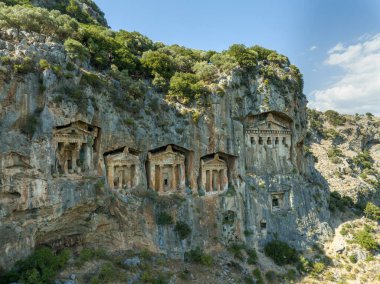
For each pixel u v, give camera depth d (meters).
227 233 57.25
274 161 66.94
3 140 37.25
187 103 57.50
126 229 49.09
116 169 49.81
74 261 42.62
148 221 50.72
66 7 82.81
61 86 42.62
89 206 44.84
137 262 45.62
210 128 57.66
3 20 47.09
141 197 50.91
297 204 66.38
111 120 48.00
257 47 74.38
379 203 98.62
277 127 67.75
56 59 43.53
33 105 40.38
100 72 52.31
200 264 51.34
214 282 48.38
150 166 53.12
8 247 36.53
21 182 38.25
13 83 38.56
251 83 65.06
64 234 45.38
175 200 53.69
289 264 58.28
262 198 62.97
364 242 62.50
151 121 52.38
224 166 60.56
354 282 55.81
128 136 49.84
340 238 65.00
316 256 61.03
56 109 41.69
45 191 39.97
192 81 59.88
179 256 51.44
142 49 75.38
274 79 66.94
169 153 54.75
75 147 45.03
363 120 154.88
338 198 85.19
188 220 53.88
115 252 47.88
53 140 42.03
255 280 52.31
